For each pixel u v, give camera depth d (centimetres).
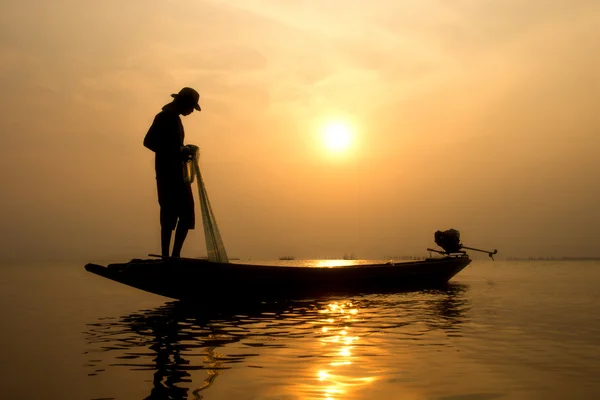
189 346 704
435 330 852
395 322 945
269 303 1280
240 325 909
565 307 1234
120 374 545
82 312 1166
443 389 487
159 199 1048
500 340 755
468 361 607
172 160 1039
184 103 1060
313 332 827
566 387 496
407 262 1794
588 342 739
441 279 1962
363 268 1510
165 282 1064
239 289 1184
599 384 507
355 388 489
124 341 752
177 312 1138
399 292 1681
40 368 577
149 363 598
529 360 613
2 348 705
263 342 734
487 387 495
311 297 1390
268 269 1230
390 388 490
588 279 2773
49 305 1352
